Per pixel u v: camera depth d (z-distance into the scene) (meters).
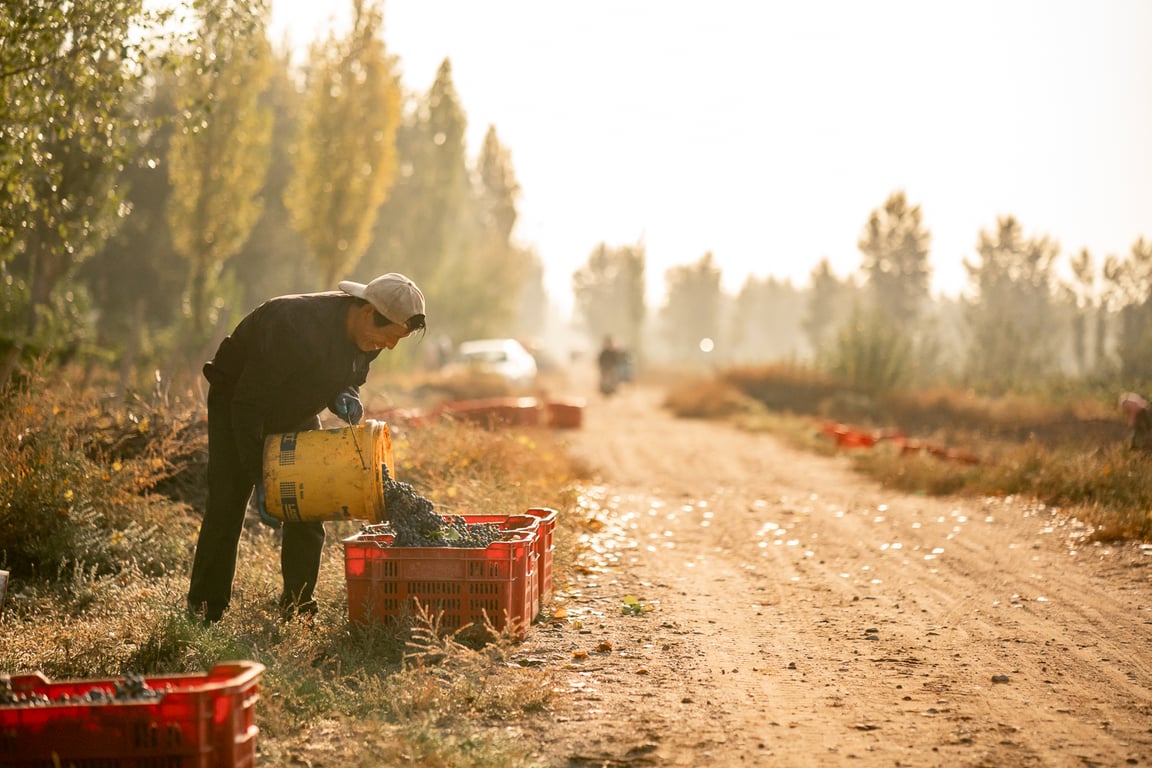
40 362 8.76
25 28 7.67
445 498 8.95
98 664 4.93
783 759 4.09
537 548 6.51
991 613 6.83
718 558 9.09
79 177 13.80
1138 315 39.66
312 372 5.41
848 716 4.65
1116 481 11.41
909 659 5.68
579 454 17.64
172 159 26.31
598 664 5.53
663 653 5.80
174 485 8.79
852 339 28.72
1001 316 34.31
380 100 29.59
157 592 6.00
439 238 46.84
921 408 24.80
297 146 30.58
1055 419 21.36
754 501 12.75
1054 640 6.08
